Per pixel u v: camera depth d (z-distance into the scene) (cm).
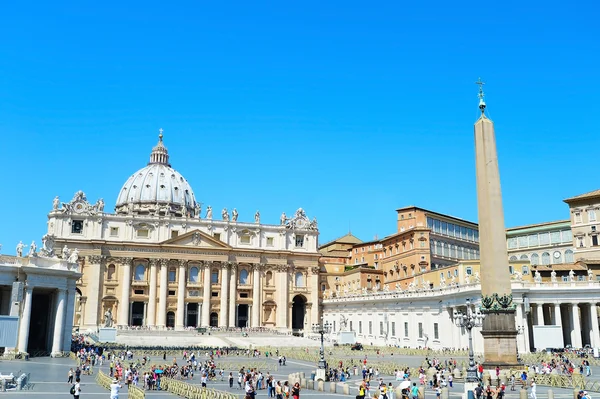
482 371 3988
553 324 7725
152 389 4112
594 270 8812
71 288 6194
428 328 8775
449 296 8038
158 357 7100
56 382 4125
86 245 11444
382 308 10312
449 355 7375
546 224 11125
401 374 4766
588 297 7431
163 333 10431
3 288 5925
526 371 4000
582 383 4081
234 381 4791
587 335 7950
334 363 6384
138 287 11738
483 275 4131
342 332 8381
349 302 11575
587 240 9812
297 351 8256
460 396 3538
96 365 5744
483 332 4078
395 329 9806
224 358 7294
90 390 3800
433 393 3875
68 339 6112
